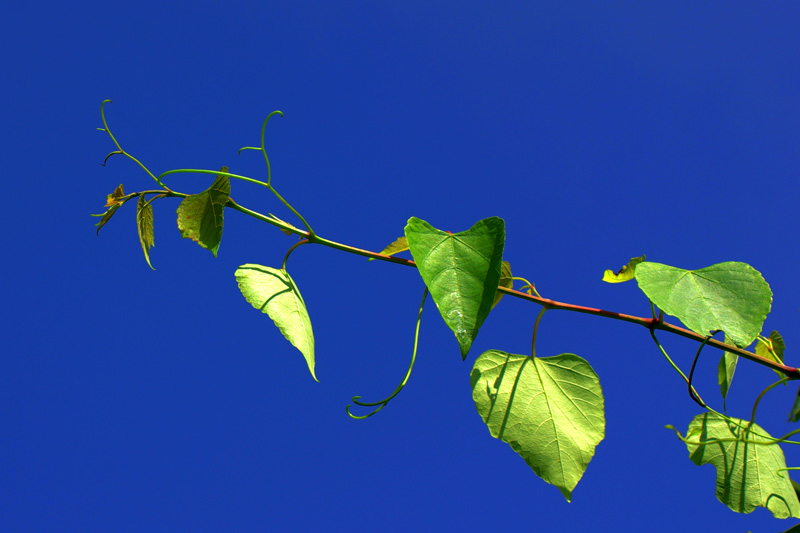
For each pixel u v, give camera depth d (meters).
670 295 1.16
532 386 1.21
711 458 1.25
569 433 1.20
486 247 1.16
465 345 1.14
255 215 1.21
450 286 1.16
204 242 1.21
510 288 1.24
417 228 1.17
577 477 1.19
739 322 1.15
